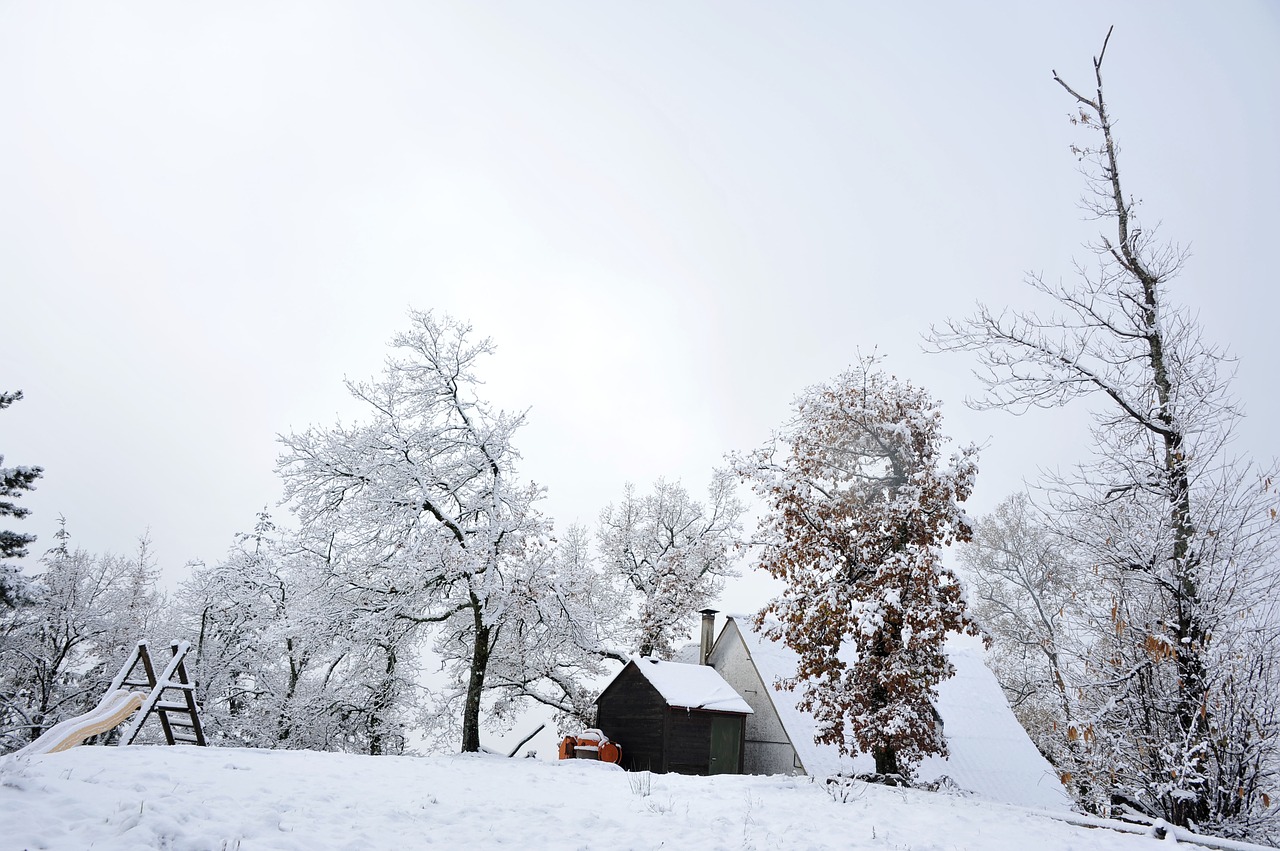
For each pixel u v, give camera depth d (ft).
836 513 65.00
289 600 99.35
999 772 94.07
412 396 98.17
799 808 41.57
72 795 28.09
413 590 89.86
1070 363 61.16
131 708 53.42
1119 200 62.64
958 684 108.88
